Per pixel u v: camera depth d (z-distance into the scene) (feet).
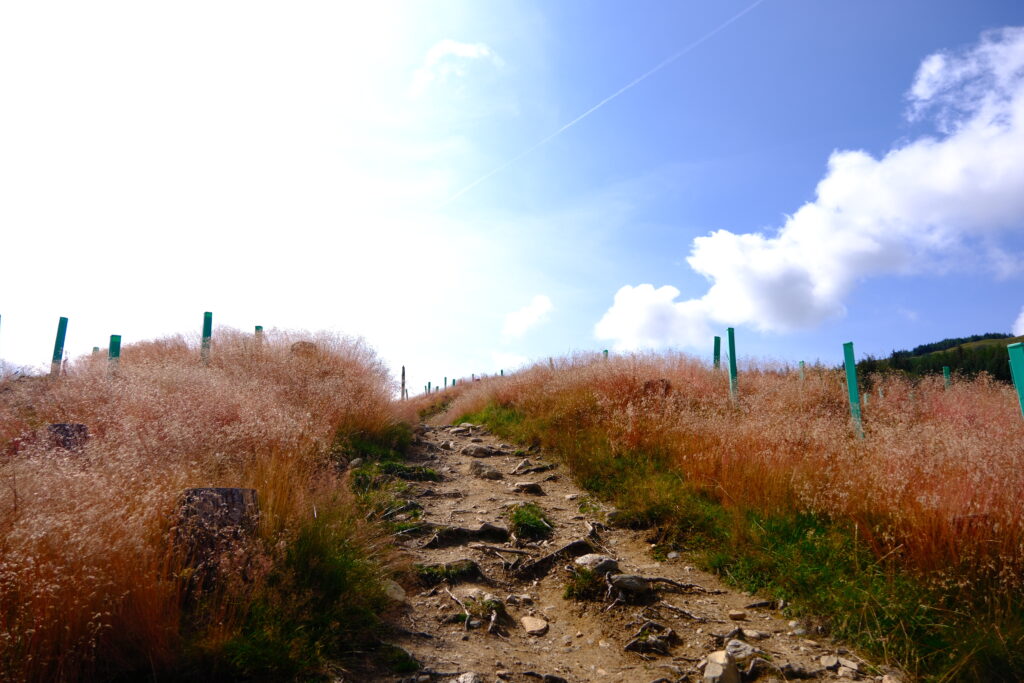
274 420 19.61
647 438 23.77
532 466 26.48
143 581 9.03
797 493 16.49
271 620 9.71
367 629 11.17
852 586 12.62
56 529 9.34
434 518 18.85
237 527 11.26
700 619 12.86
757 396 28.66
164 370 27.14
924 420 26.55
